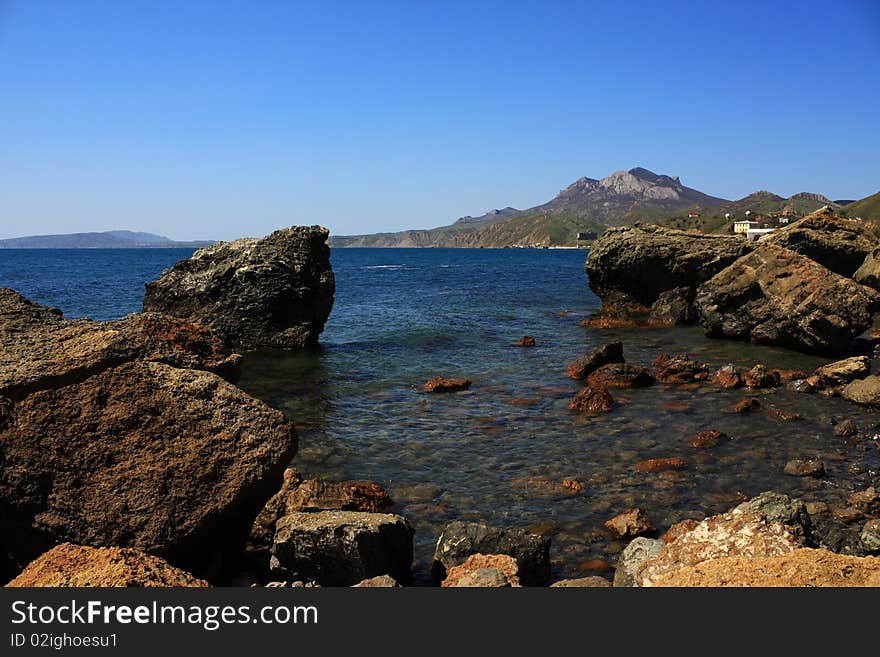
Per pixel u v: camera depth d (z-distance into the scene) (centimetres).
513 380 2175
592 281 4256
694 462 1333
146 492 784
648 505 1119
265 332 2892
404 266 13088
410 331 3378
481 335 3256
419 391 2017
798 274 2789
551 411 1758
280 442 876
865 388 1827
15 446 750
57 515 745
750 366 2427
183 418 841
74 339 885
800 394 1948
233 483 827
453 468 1313
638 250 3834
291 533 829
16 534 734
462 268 12000
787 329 2767
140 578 655
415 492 1188
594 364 2189
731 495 1157
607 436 1519
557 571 902
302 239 2973
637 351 2791
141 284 6500
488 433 1555
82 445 782
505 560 795
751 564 645
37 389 789
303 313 2919
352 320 3894
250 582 860
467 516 1084
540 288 6600
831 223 3494
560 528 1037
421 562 935
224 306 2905
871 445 1437
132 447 805
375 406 1830
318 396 1952
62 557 688
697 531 766
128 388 833
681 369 2158
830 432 1540
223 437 846
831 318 2570
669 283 3825
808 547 734
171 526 779
